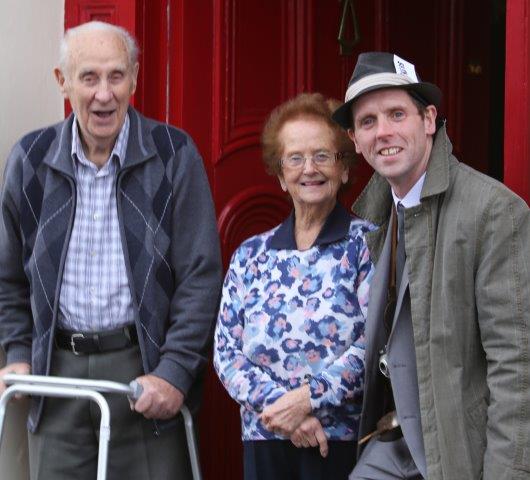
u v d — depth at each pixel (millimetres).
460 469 2832
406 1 4629
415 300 2928
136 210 3598
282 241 3480
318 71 4504
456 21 4711
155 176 3631
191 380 3611
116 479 3629
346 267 3383
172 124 4324
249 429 3428
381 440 3154
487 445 2824
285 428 3279
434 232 2926
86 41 3514
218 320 3529
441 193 2938
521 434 2754
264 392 3328
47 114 4191
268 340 3379
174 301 3656
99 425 3633
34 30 4117
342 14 4527
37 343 3643
